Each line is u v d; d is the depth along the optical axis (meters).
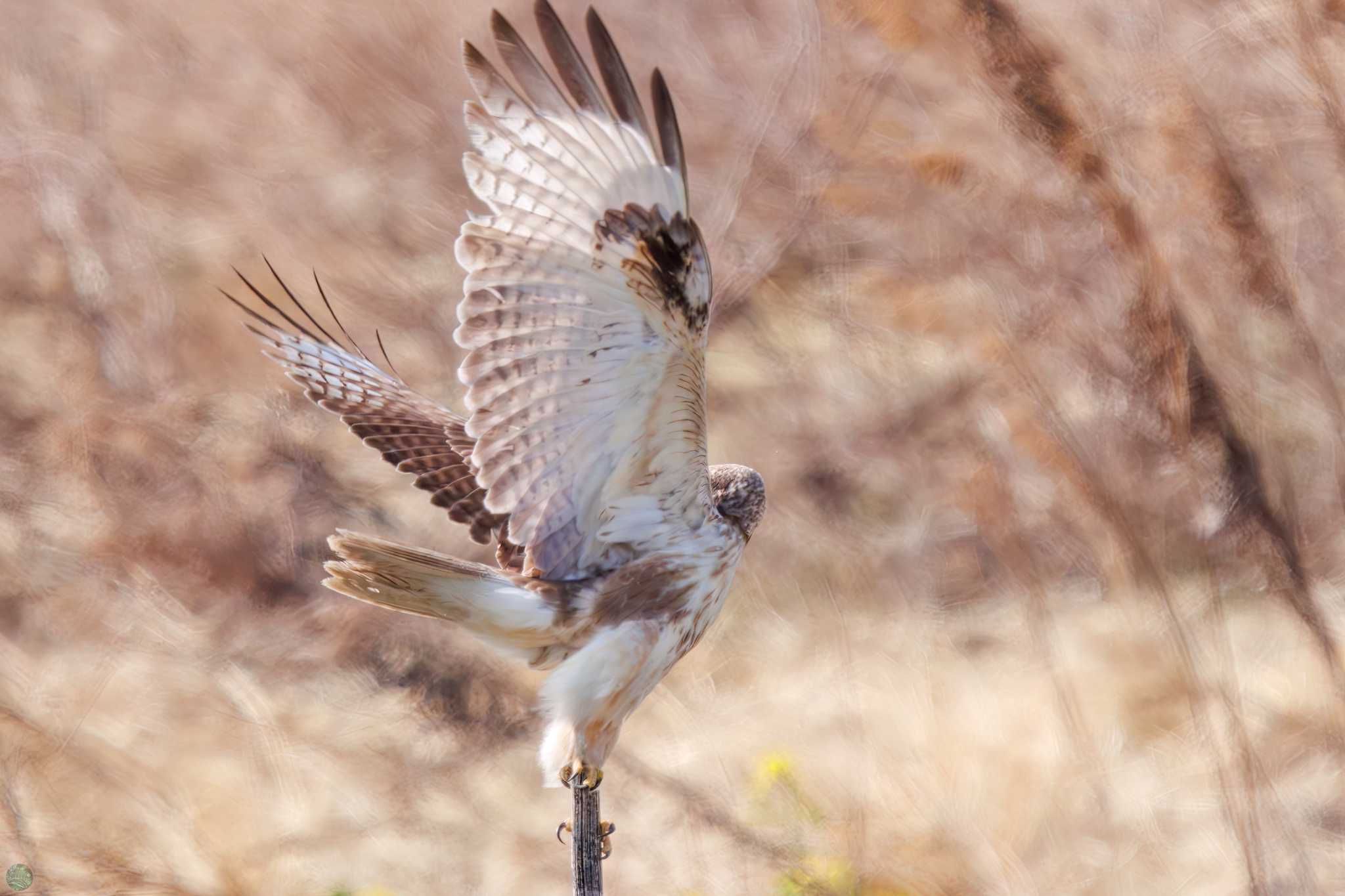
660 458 7.36
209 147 19.39
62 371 16.47
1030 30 12.12
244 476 15.36
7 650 13.25
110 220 18.34
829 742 12.05
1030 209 12.26
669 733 12.63
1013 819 11.09
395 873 11.70
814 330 16.12
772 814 11.20
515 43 6.63
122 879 10.88
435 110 19.75
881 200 13.81
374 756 12.85
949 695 12.46
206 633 14.05
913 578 14.34
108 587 14.12
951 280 12.79
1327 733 11.74
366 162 19.45
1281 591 11.98
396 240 18.95
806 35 15.43
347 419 8.40
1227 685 11.65
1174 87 12.06
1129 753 11.74
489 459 6.98
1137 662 12.03
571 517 7.41
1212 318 12.09
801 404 15.84
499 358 6.78
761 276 16.14
